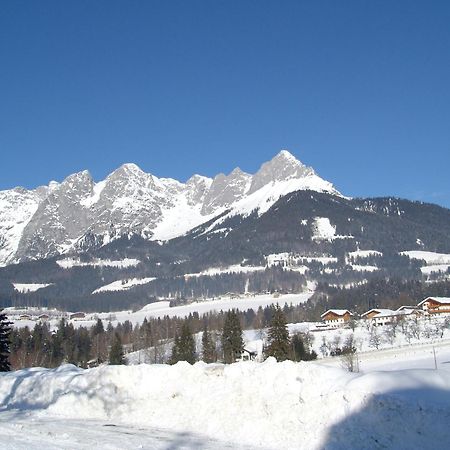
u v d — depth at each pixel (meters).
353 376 19.00
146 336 129.50
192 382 22.55
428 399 16.53
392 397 16.78
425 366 65.12
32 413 24.19
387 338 112.00
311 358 89.12
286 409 18.75
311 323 163.88
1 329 62.09
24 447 16.20
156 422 21.41
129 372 24.36
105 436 18.84
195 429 20.05
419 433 15.79
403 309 171.50
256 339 124.88
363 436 16.39
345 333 128.38
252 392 20.25
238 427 19.05
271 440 17.91
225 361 89.19
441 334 111.50
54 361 108.31
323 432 17.12
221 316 171.75
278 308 84.38
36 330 118.19
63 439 18.08
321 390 18.64
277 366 20.62
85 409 23.75
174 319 178.75
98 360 113.50
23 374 29.17
